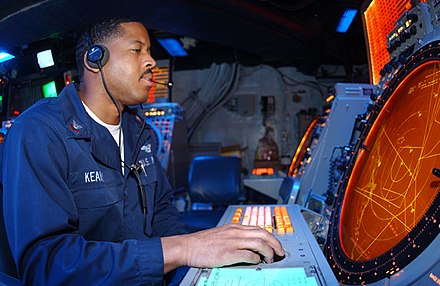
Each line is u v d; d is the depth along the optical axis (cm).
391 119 117
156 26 405
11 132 97
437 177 77
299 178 274
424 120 93
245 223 121
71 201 96
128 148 130
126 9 329
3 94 147
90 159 111
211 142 628
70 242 81
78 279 76
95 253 78
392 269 75
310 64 580
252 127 635
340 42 518
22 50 153
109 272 76
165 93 521
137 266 78
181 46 523
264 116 632
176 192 442
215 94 625
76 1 287
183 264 80
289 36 477
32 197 85
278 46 508
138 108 501
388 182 101
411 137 98
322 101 616
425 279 67
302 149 385
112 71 112
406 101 109
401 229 83
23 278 80
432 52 92
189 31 433
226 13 393
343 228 113
